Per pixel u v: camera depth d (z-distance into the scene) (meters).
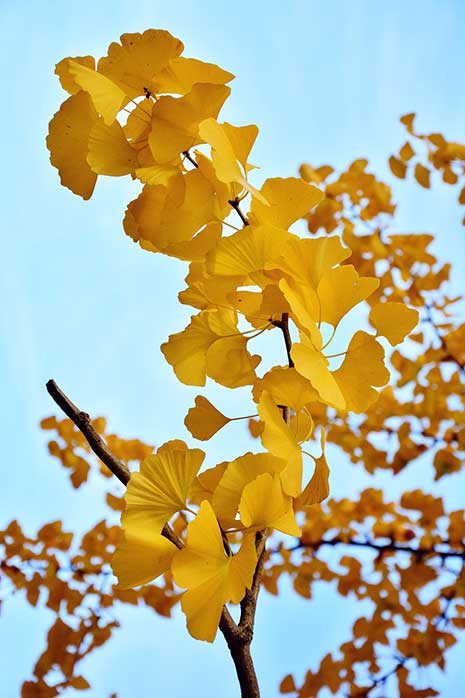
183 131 1.26
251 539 1.18
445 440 3.04
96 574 2.84
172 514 1.17
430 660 2.80
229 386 1.31
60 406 1.26
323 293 1.23
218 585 1.16
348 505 3.07
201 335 1.33
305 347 1.19
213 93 1.25
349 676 2.84
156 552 1.16
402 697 2.79
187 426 1.34
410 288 3.07
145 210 1.28
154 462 1.18
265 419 1.21
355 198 3.13
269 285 1.23
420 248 3.05
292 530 1.20
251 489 1.18
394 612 2.92
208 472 1.27
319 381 1.17
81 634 2.69
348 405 1.23
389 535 3.02
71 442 2.89
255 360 1.32
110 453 1.26
